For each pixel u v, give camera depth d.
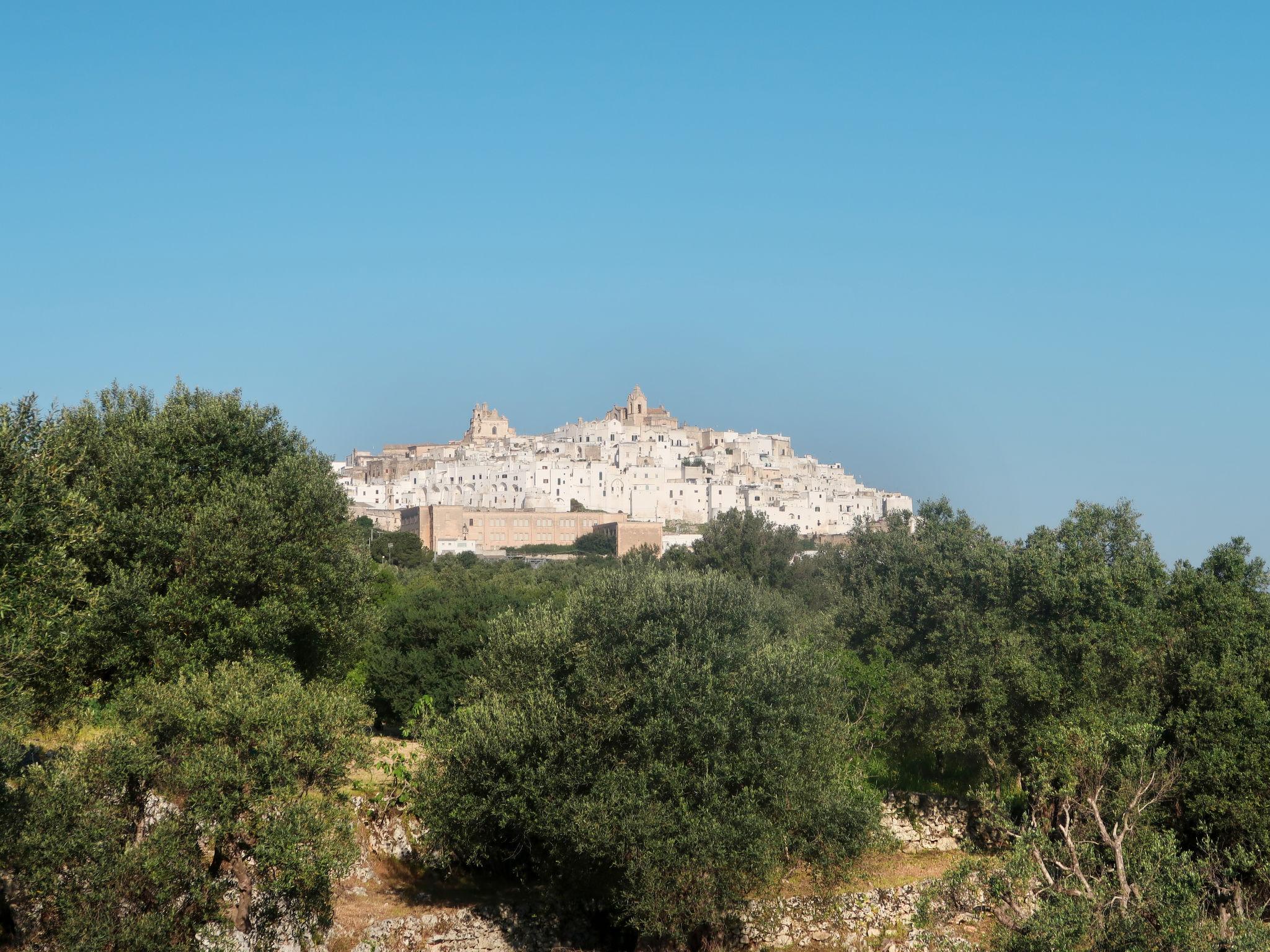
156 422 46.94
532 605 48.69
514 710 41.06
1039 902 32.19
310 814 33.31
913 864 49.81
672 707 38.72
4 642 30.86
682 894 37.69
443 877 45.19
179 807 34.22
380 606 70.81
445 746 41.62
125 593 40.66
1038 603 54.53
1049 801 47.22
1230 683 44.69
